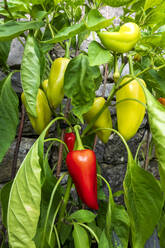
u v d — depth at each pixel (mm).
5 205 422
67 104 477
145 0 391
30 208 346
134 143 796
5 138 402
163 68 412
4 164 602
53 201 444
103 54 358
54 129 664
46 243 419
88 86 400
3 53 450
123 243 423
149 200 394
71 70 401
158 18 396
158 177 864
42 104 429
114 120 762
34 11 405
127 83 400
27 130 632
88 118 453
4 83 417
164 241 479
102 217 558
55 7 434
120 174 790
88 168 387
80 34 498
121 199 779
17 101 426
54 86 422
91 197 390
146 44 393
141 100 417
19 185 360
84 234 417
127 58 441
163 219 488
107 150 750
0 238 504
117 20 741
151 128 350
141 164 820
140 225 399
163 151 341
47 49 453
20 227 343
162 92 444
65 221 435
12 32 345
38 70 371
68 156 400
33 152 375
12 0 436
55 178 449
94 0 452
